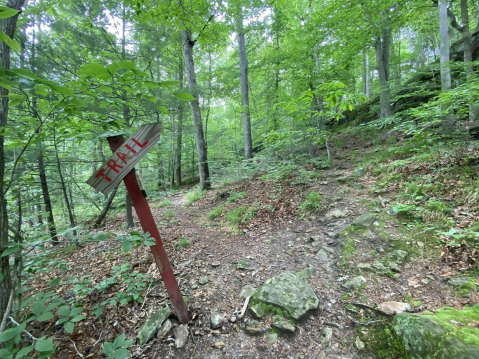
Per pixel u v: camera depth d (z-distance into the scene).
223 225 4.77
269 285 2.45
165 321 2.18
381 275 2.43
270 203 4.90
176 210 7.21
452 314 1.78
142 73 1.16
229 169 8.38
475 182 3.18
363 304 2.13
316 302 2.22
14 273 1.49
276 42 10.48
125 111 4.85
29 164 4.60
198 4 4.66
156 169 11.77
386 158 5.32
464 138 4.41
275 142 6.48
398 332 1.77
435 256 2.47
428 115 4.23
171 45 7.53
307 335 1.99
